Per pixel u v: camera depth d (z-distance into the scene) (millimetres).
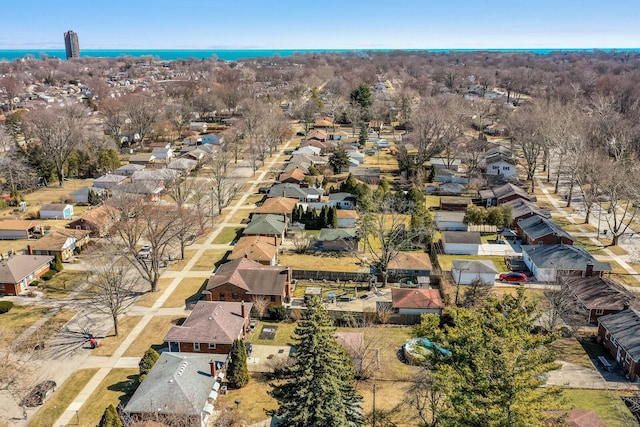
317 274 69938
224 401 45531
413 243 77500
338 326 58750
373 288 66625
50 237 77000
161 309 62000
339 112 183000
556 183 107000
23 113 155500
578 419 38562
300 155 128375
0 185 104562
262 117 149250
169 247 79688
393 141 156125
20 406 44812
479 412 28406
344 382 38719
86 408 44656
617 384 47438
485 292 61031
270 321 60125
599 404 44344
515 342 30719
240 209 98125
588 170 93500
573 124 109250
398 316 59188
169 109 170875
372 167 123000
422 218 80500
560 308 53531
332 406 35500
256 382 48438
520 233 83750
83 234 80562
